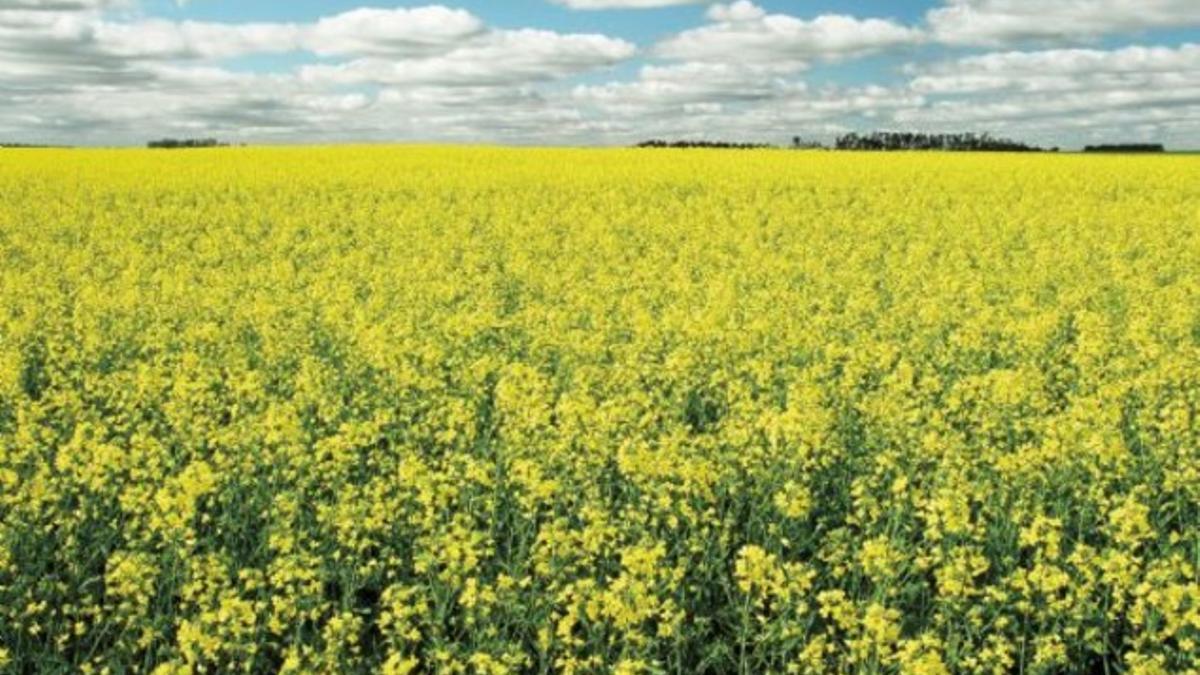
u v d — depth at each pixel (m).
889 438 10.98
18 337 15.07
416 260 21.77
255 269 22.09
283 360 14.55
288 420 10.53
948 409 11.95
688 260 23.73
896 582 8.56
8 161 45.59
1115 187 37.19
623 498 10.44
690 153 53.53
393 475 10.36
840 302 19.19
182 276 21.20
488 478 9.72
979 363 15.03
